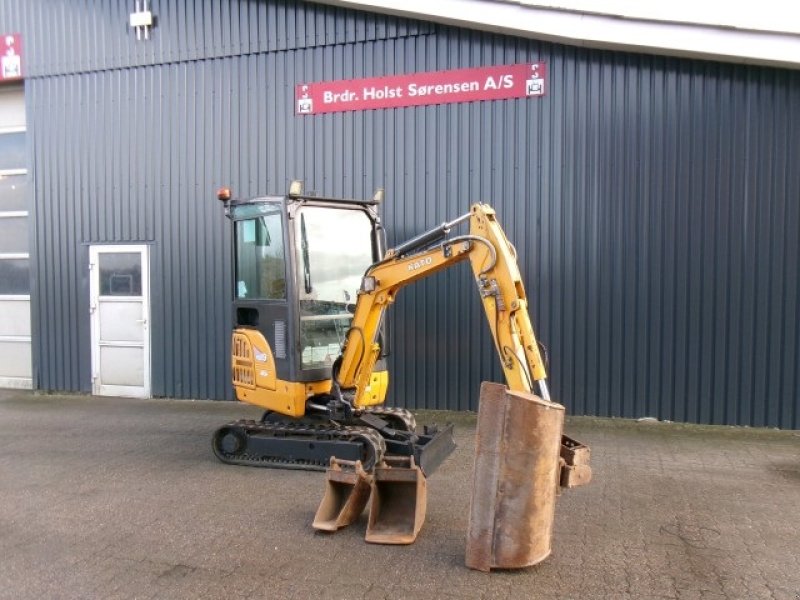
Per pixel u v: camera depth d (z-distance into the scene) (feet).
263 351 22.08
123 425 28.27
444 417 28.63
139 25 33.81
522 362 16.57
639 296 27.43
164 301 34.14
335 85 30.96
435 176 29.66
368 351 20.99
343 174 31.01
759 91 26.30
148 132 34.09
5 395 35.86
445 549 15.51
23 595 13.52
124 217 34.71
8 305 37.93
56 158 35.83
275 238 21.90
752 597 13.29
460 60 29.12
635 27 26.09
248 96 32.40
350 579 14.07
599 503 18.39
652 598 13.25
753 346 26.48
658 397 27.32
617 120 27.48
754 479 20.39
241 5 32.27
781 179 26.22
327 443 21.04
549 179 28.22
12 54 36.24
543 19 26.94
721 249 26.68
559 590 13.57
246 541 16.01
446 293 29.50
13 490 19.80
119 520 17.34
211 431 27.12
